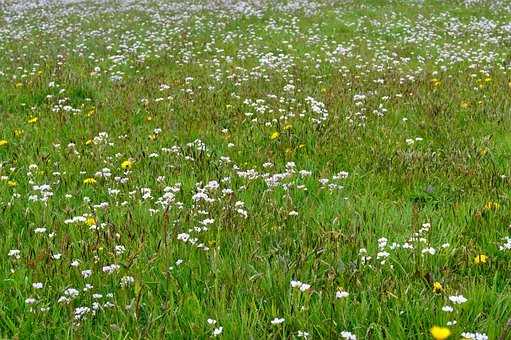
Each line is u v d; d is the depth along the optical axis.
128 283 4.17
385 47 17.19
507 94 10.73
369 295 3.98
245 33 19.97
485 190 6.30
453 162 7.25
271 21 22.34
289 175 6.62
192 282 4.30
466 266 4.58
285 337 3.54
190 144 7.83
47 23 23.62
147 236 5.04
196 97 10.85
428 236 5.04
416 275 4.35
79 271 4.41
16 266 4.53
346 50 16.30
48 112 9.91
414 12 24.78
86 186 6.58
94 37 19.52
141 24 22.41
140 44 17.91
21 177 6.83
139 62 14.89
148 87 11.80
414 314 3.74
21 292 4.18
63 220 5.46
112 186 6.51
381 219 5.43
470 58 15.02
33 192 6.24
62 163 7.30
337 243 4.78
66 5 31.31
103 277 4.36
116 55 16.03
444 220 5.57
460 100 10.41
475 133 8.63
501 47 16.88
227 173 6.83
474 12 24.56
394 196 6.48
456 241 5.08
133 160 7.26
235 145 8.02
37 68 13.81
